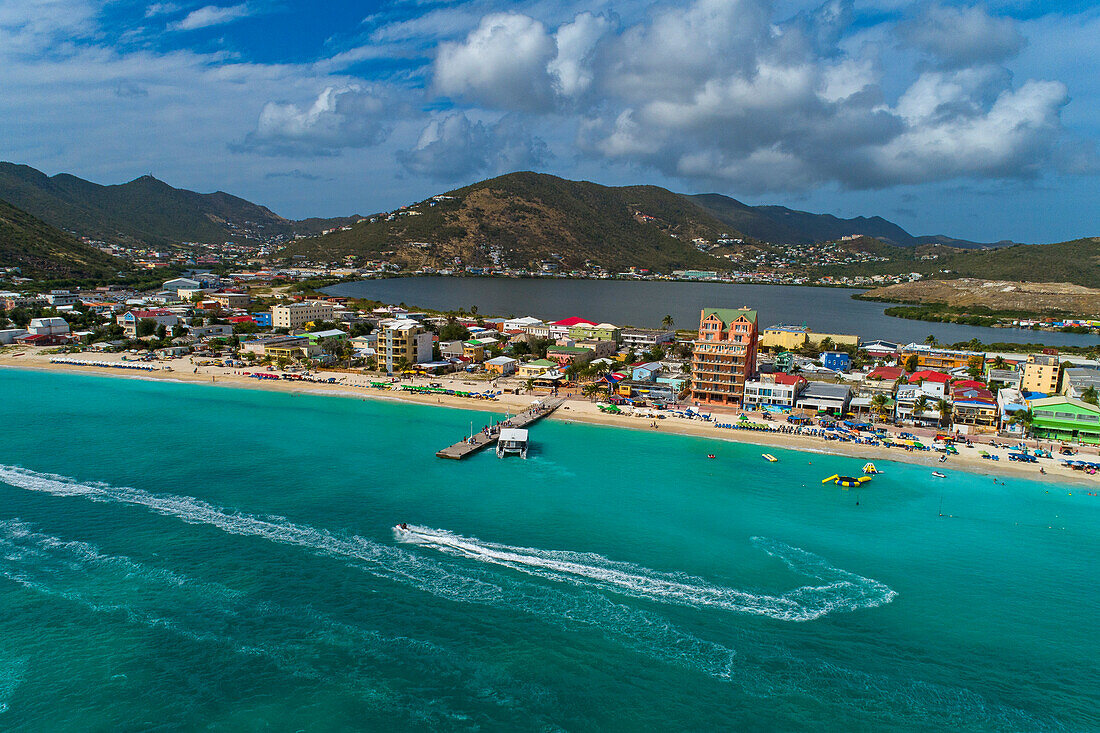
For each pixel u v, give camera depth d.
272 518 109.31
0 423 166.38
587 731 64.19
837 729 65.25
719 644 77.56
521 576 91.94
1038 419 166.00
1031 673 74.06
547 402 198.88
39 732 62.31
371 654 74.44
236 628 78.56
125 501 115.38
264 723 64.06
